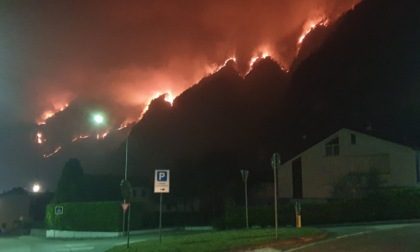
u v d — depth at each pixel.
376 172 37.91
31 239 43.03
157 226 45.94
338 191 38.94
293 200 45.31
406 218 28.39
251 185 56.00
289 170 46.69
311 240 18.06
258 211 31.58
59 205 45.31
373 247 15.15
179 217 49.28
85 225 41.34
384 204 28.88
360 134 41.69
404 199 28.72
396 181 38.91
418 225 22.75
